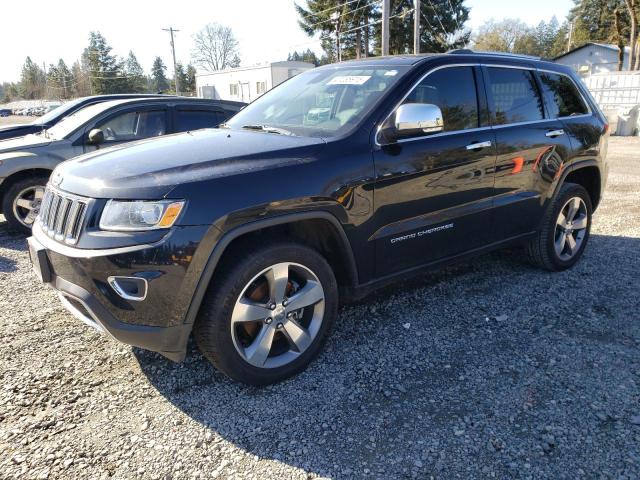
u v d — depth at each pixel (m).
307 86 3.92
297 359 2.92
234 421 2.57
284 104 3.84
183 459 2.30
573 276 4.51
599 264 4.82
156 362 3.13
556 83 4.47
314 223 2.98
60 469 2.23
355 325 3.59
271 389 2.84
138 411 2.65
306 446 2.38
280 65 32.47
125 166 2.67
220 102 7.67
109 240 2.41
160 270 2.39
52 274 2.70
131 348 3.29
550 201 4.30
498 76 3.92
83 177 2.67
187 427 2.52
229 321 2.62
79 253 2.46
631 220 6.46
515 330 3.50
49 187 2.98
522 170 3.98
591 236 5.79
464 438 2.42
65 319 3.73
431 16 37.59
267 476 2.20
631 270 4.64
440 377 2.93
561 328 3.51
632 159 12.04
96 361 3.13
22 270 4.89
